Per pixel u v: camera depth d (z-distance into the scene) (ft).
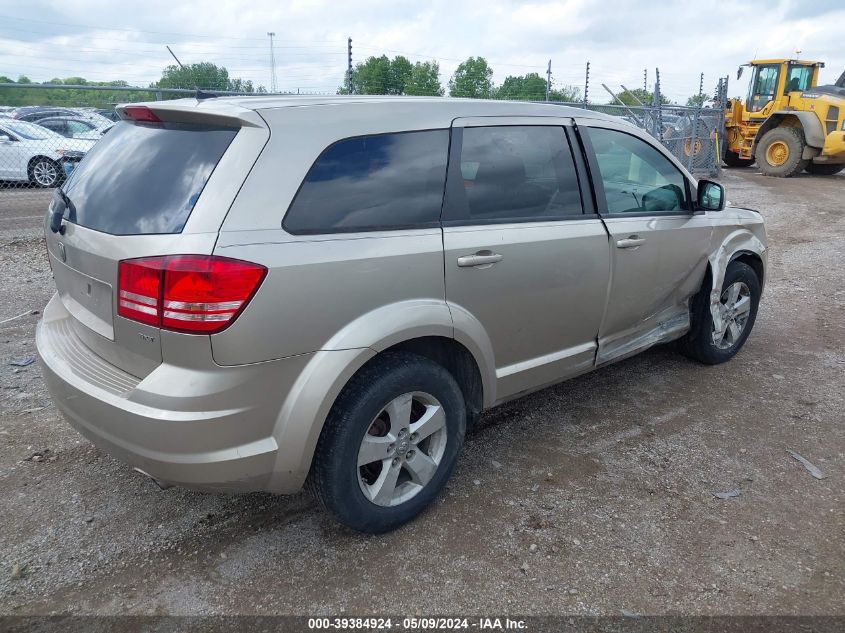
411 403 9.30
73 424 8.65
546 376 11.60
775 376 15.21
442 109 9.88
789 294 22.34
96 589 8.36
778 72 59.41
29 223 32.37
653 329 13.92
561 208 11.20
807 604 8.18
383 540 9.36
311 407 8.04
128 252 7.61
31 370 14.82
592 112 12.28
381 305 8.63
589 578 8.62
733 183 55.06
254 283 7.45
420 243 9.04
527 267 10.37
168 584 8.48
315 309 7.98
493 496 10.42
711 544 9.29
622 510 10.08
